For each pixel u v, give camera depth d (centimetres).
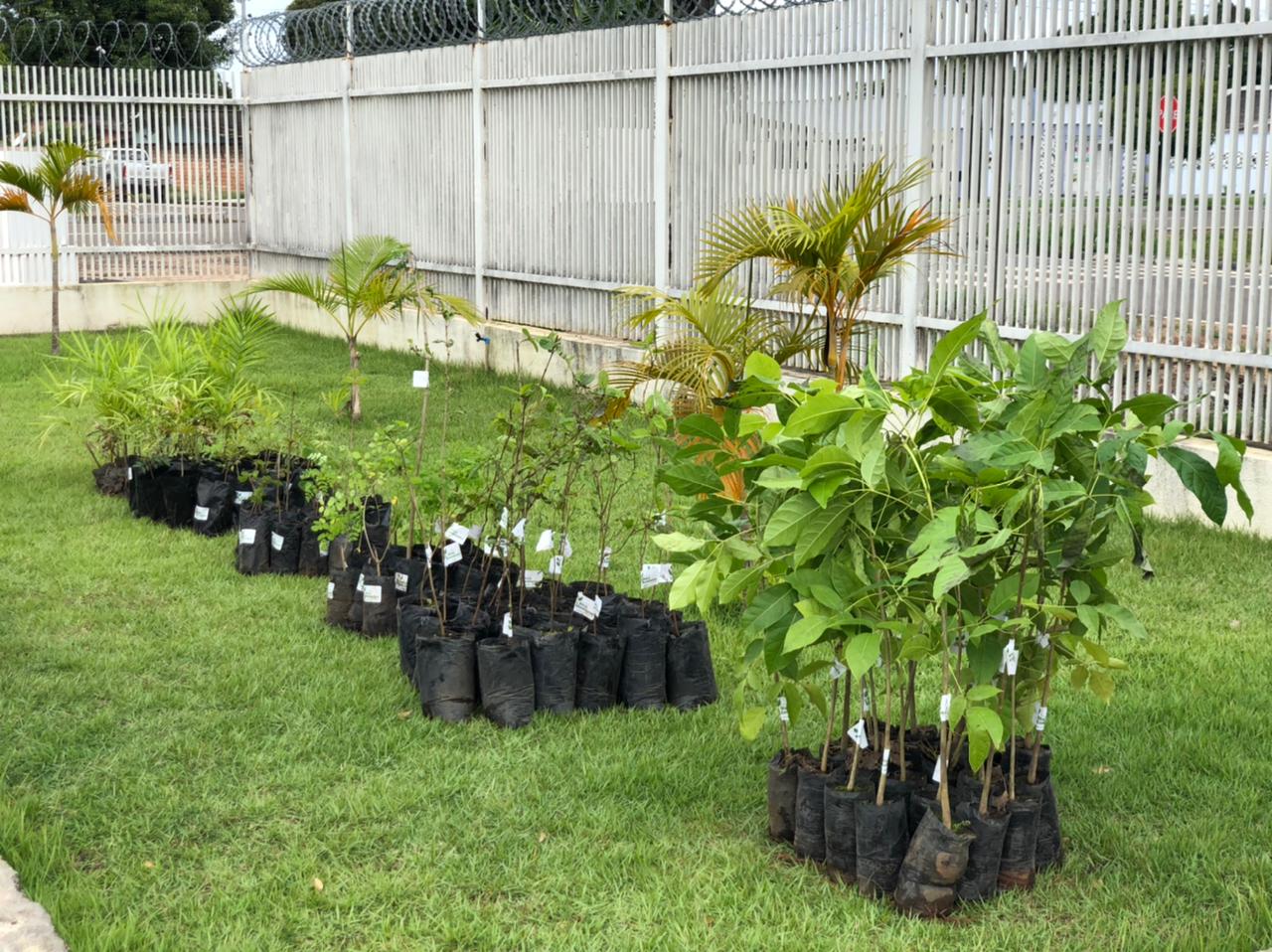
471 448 652
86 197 1603
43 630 668
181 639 657
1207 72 812
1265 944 394
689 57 1195
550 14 1378
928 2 976
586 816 475
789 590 429
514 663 555
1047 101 908
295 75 1795
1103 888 430
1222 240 825
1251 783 502
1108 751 529
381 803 481
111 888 427
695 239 1212
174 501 872
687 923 407
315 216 1797
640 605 626
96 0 3003
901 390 417
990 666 411
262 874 435
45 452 1077
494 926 405
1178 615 689
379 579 661
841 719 552
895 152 1015
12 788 492
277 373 1470
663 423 594
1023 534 410
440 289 1580
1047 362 432
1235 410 841
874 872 423
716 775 511
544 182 1395
